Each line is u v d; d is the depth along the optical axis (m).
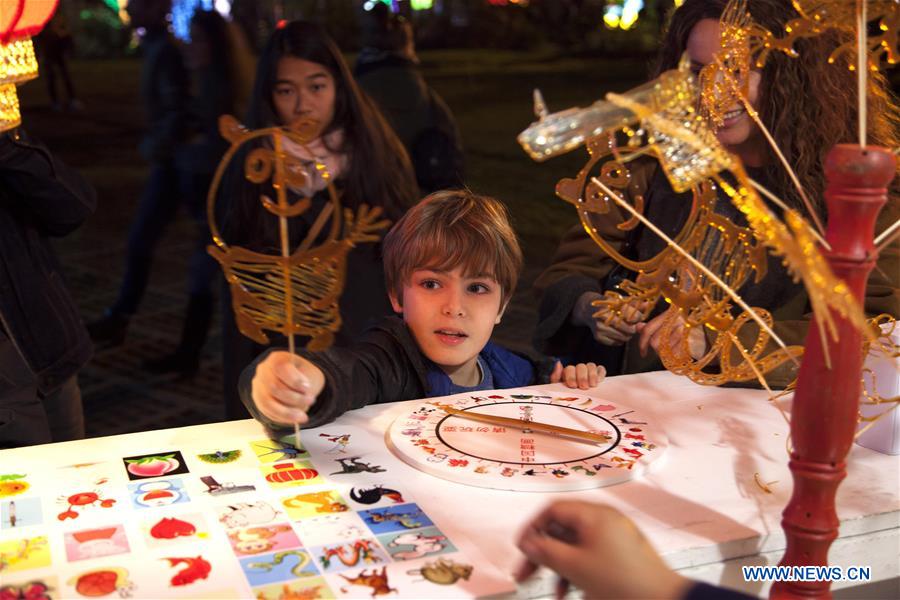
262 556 0.99
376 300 2.25
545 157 0.85
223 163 1.04
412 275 1.59
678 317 1.39
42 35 10.36
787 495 1.15
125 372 3.93
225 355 2.32
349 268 2.23
